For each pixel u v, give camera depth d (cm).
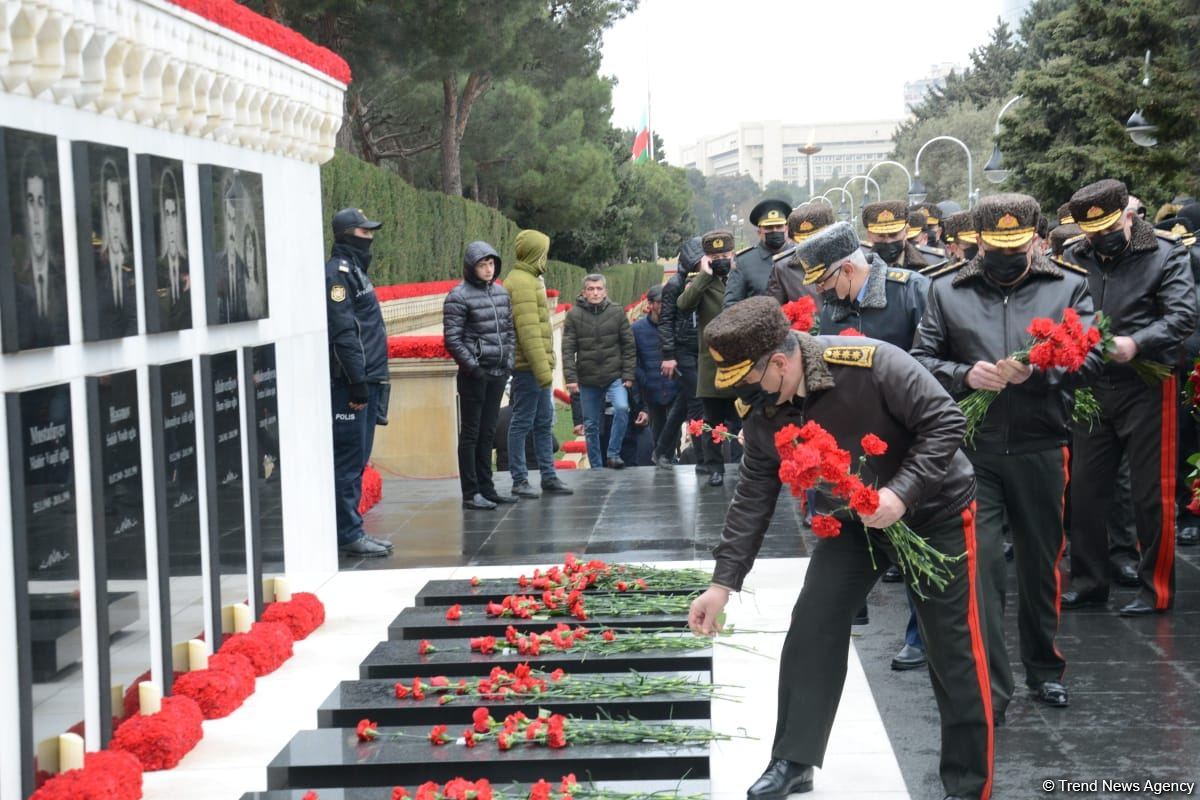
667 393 1359
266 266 675
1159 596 664
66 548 459
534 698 520
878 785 450
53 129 467
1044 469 515
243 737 521
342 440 863
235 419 632
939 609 425
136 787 456
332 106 774
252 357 653
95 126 498
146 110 535
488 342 1010
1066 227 888
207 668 568
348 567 836
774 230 898
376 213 2475
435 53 2647
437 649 600
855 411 411
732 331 402
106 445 488
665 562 816
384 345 895
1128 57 2614
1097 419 664
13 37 436
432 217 3103
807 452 377
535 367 1070
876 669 589
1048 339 475
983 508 513
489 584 736
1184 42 2016
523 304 1072
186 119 576
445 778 455
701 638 589
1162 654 597
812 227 727
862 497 382
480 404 1026
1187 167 1942
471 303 1006
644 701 516
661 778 453
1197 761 461
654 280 8294
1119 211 640
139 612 519
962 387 514
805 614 440
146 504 530
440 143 3816
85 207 477
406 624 644
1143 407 652
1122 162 2020
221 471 610
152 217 534
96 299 480
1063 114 3784
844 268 601
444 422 1312
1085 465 674
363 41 2586
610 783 445
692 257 1169
